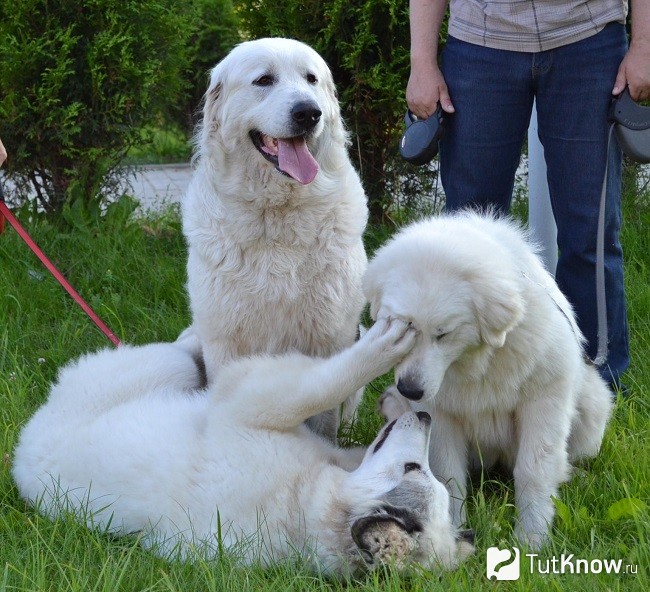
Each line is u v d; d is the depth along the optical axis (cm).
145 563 195
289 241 234
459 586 185
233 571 190
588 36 235
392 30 326
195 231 239
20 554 198
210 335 241
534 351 209
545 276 223
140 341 290
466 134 246
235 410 212
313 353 241
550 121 243
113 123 352
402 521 187
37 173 373
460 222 220
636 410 248
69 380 234
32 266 328
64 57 334
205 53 609
